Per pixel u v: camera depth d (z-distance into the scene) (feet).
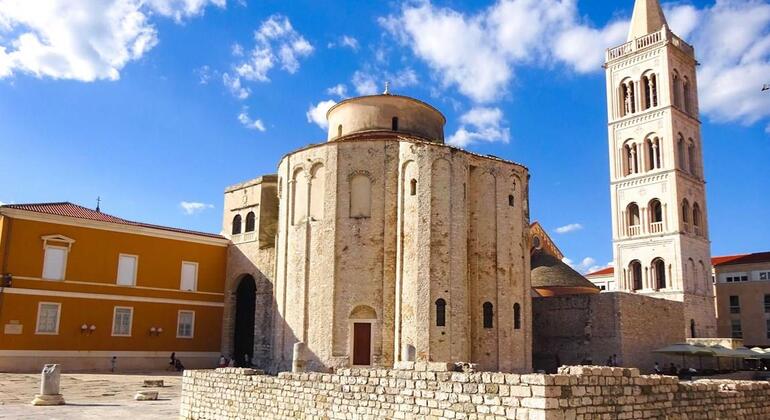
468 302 132.57
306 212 142.20
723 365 182.29
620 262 245.45
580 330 157.48
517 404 50.11
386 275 132.36
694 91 260.42
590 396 51.19
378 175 136.98
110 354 166.50
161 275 179.32
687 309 223.92
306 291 137.69
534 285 197.36
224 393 81.41
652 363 159.22
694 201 244.63
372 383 63.00
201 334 184.75
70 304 161.38
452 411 54.90
